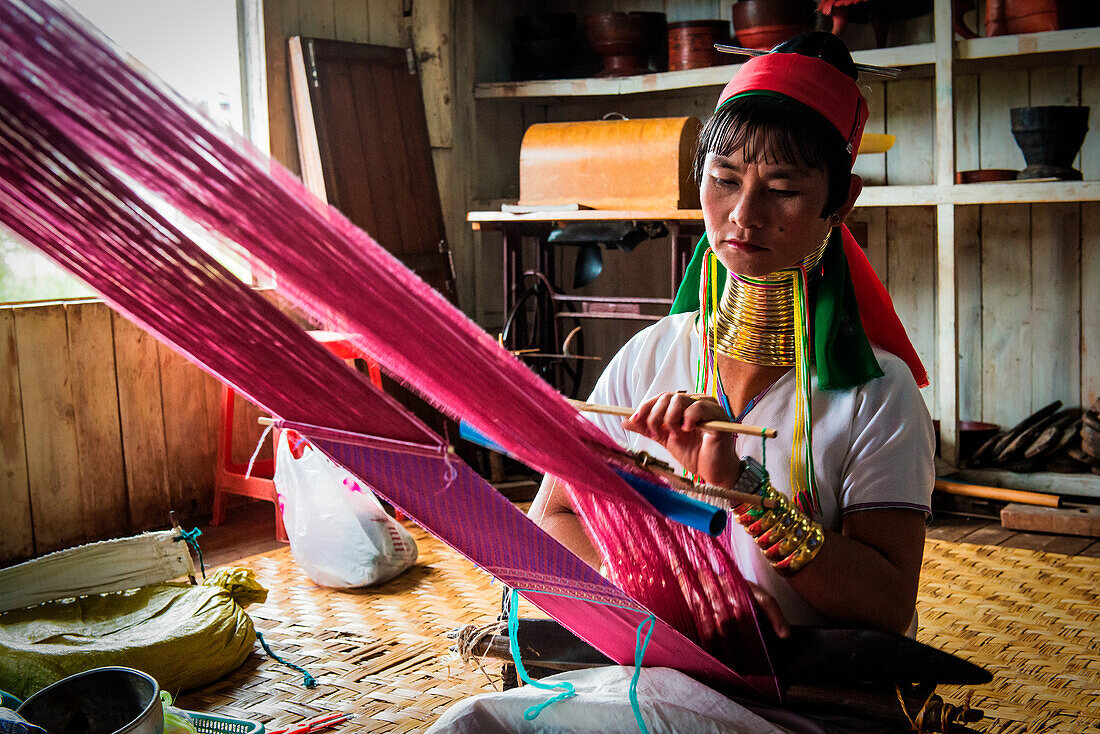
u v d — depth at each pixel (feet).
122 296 2.42
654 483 3.07
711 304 4.05
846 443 3.76
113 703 5.13
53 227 2.23
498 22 17.66
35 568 8.60
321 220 2.31
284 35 14.70
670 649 3.43
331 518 10.47
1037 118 13.06
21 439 12.21
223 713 7.54
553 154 14.94
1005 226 15.23
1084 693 7.67
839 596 3.42
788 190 3.42
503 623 4.08
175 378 13.73
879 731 3.26
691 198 14.34
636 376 4.37
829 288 3.75
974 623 9.25
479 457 15.14
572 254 18.31
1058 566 10.99
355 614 9.71
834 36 3.52
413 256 15.70
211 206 2.21
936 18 13.30
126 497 13.29
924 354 16.03
